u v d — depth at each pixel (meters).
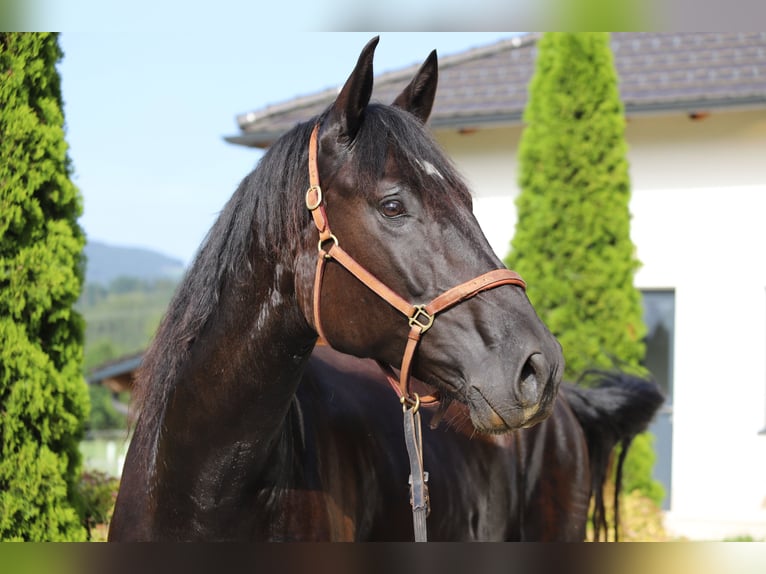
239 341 2.21
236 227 2.27
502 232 9.93
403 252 2.06
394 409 3.09
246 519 2.30
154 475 2.37
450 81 10.98
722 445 9.20
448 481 3.13
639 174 9.59
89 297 105.62
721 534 8.30
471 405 2.00
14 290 3.80
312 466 2.48
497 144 9.96
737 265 9.24
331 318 2.14
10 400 3.78
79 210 4.11
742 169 9.27
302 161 2.20
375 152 2.08
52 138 3.88
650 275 9.52
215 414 2.23
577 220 8.08
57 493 3.85
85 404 4.10
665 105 9.07
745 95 8.78
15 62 3.78
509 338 1.97
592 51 8.14
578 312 8.04
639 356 8.05
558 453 3.87
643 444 8.31
